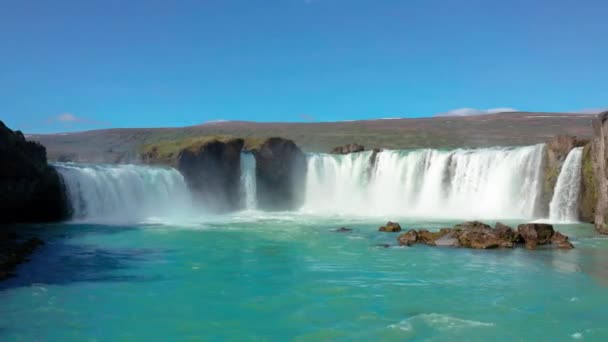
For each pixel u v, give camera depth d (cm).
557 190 4141
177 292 1945
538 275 2177
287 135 11838
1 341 1448
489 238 2897
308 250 2823
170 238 3281
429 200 5203
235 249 2866
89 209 4344
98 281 2103
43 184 3934
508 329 1537
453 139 10212
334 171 5828
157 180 4881
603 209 3397
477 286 2008
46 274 2217
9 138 3606
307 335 1507
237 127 14675
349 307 1759
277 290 1975
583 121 12356
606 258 2522
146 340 1473
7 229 3531
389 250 2798
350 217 4725
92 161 6116
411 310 1720
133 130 14150
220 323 1612
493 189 4772
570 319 1620
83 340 1466
